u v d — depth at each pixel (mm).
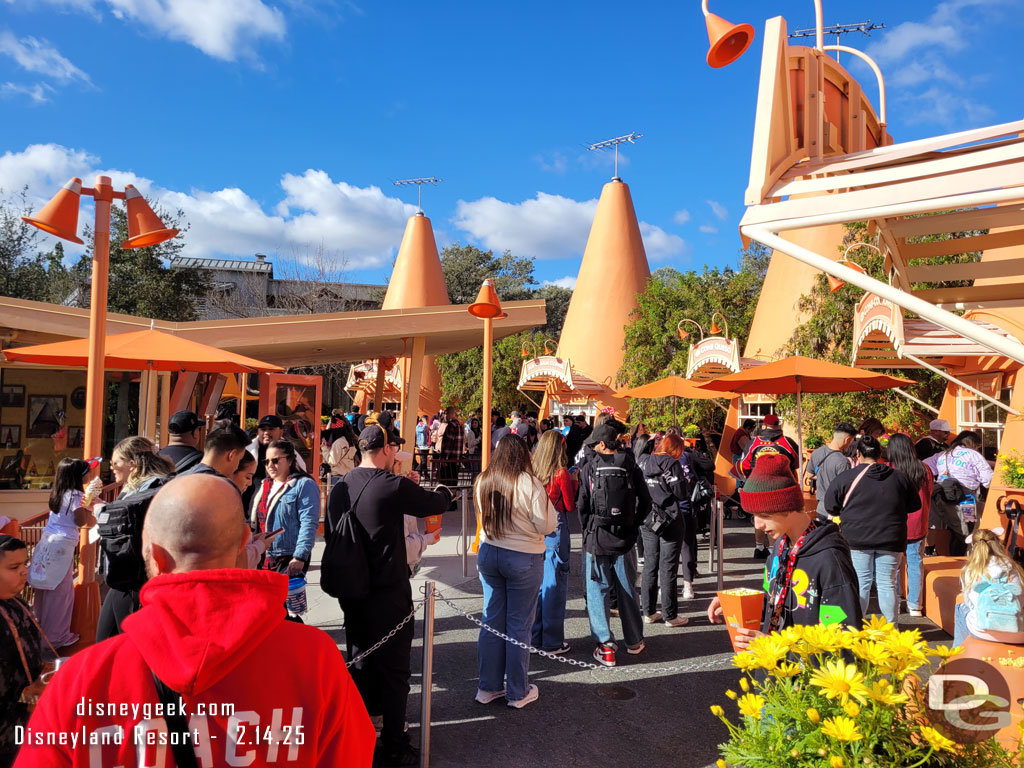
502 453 4379
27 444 9016
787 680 2031
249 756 1238
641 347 20984
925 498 6188
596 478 5039
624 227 27047
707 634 5801
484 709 4328
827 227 15422
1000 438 9227
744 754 1976
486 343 7512
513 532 4340
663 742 3896
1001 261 4336
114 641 1287
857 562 5234
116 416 9594
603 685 4711
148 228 5223
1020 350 2750
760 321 16656
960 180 2770
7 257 24094
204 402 12766
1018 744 2061
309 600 6680
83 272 26172
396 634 3697
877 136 4051
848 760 1798
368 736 1461
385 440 3955
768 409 14617
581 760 3691
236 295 34500
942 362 10375
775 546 2672
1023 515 5770
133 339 6664
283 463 4488
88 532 5105
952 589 5855
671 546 6066
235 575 1322
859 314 9289
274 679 1287
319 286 34406
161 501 1422
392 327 10438
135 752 1196
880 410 12891
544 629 5266
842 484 5297
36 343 9094
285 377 10172
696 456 7598
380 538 3691
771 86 3287
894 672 1979
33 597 5039
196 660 1209
